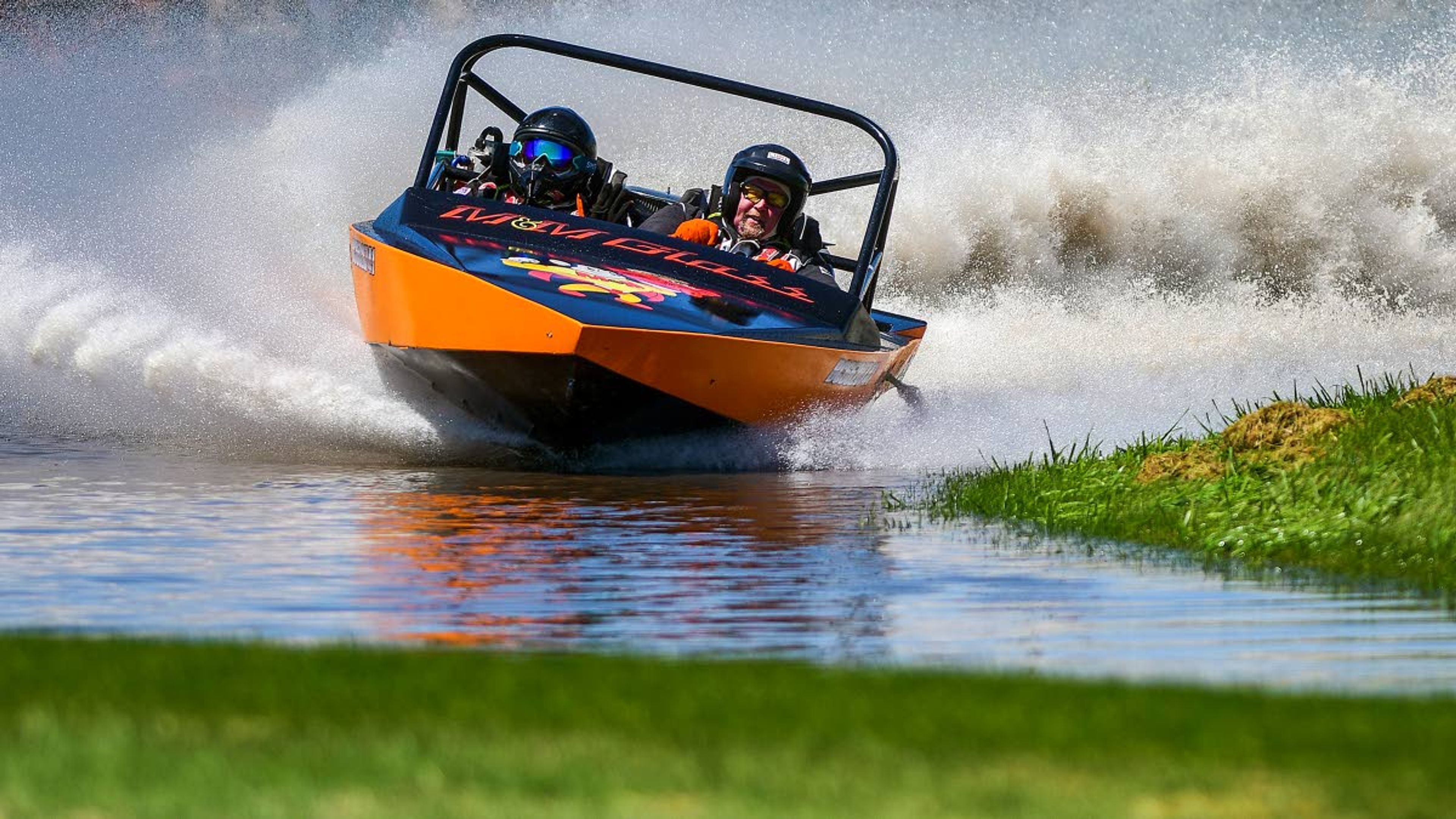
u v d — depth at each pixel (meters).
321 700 12.05
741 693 12.49
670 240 36.91
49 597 20.91
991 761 10.56
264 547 24.78
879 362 37.16
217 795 9.67
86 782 9.89
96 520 27.14
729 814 9.48
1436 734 11.37
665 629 19.25
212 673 12.96
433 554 24.38
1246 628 19.36
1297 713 12.03
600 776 10.11
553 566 23.52
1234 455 29.38
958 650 18.03
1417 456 27.66
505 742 10.84
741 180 39.78
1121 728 11.45
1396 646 18.22
